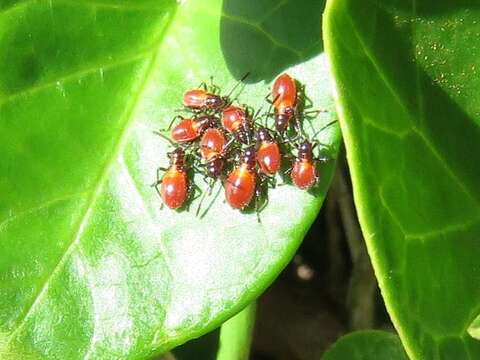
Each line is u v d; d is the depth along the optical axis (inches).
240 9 2.9
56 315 2.9
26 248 2.9
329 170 2.7
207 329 2.8
